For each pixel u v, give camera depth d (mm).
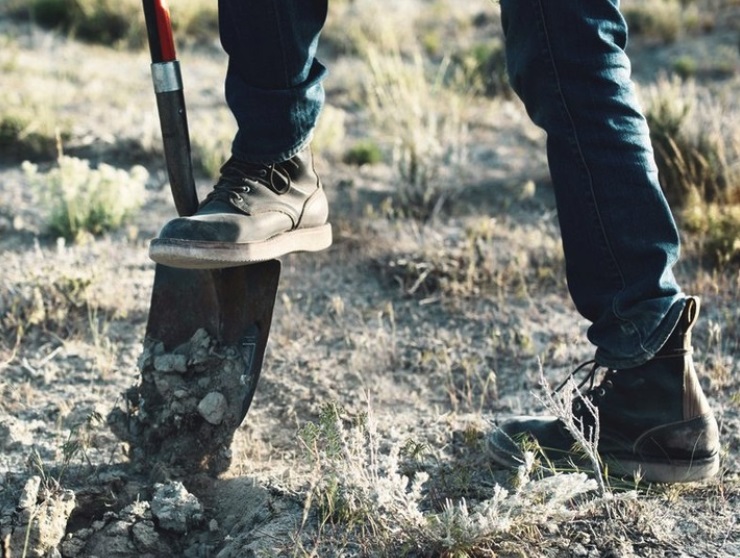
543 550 2246
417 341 3617
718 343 3332
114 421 2662
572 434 2473
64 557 2346
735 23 8820
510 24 2330
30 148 5586
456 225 4645
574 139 2301
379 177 5387
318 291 4012
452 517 2205
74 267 4020
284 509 2438
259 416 3059
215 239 2365
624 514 2361
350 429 2949
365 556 2229
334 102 6949
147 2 2424
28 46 8016
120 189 4590
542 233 4523
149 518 2400
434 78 7281
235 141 2549
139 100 6637
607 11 2283
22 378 3295
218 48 8664
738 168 4793
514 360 3451
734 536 2316
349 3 9914
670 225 2328
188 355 2637
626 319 2344
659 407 2441
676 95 5461
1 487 2553
